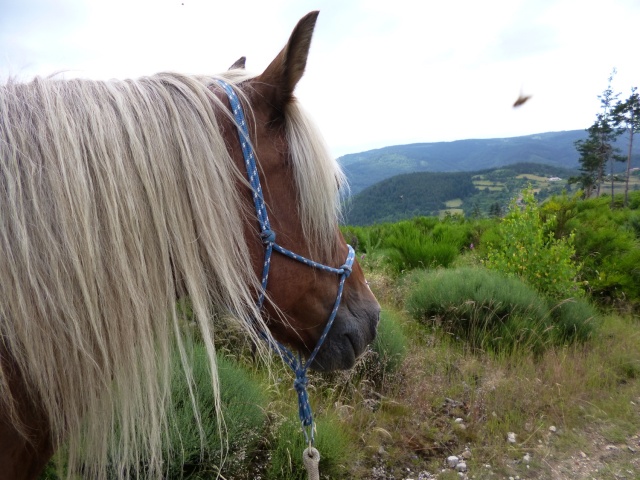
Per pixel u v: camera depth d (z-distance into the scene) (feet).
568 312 15.19
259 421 7.91
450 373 11.78
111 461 5.44
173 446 6.52
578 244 20.30
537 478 8.36
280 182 3.66
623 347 14.12
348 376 10.23
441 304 14.61
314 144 3.75
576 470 8.66
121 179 2.99
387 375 10.89
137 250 3.03
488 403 10.48
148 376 3.18
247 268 3.54
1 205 2.73
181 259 3.20
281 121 3.71
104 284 2.94
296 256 3.74
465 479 8.22
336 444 7.84
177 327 3.26
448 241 25.80
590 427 10.11
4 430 2.98
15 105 2.97
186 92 3.44
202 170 3.26
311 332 4.16
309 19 3.45
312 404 9.41
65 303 2.82
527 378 11.50
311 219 3.78
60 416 3.08
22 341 2.80
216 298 3.55
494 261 19.22
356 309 4.41
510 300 14.49
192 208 3.26
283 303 3.85
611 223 24.44
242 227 3.51
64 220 2.79
